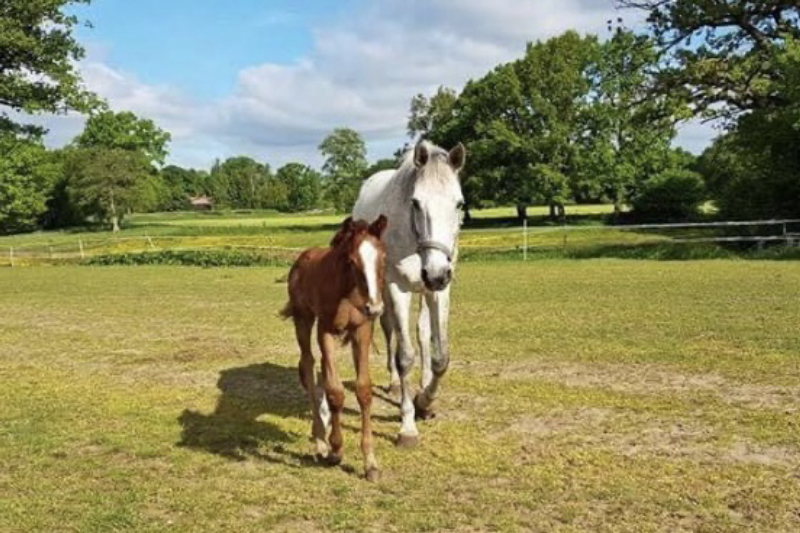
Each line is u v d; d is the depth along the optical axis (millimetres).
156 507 4758
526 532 4242
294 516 4559
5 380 8766
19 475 5383
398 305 6074
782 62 24906
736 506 4543
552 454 5621
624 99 29484
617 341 10102
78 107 24062
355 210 7539
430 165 5586
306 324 6016
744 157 30078
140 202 70562
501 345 10188
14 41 21953
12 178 61562
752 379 7801
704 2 26547
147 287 20359
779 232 27812
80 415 7074
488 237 35344
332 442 5453
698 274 18250
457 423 6559
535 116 52812
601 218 52812
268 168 135375
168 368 9352
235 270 26516
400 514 4508
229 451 5906
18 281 23188
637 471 5180
